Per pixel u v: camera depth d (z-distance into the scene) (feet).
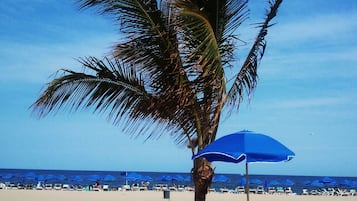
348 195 163.02
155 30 22.70
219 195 137.08
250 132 21.59
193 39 21.93
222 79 22.29
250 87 24.06
